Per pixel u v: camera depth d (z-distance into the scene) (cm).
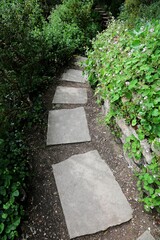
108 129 286
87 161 250
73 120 309
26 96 328
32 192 219
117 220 192
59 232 188
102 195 212
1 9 321
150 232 183
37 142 276
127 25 459
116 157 252
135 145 211
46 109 331
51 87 386
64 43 461
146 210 192
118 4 886
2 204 187
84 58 510
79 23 648
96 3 933
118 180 227
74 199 211
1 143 224
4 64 285
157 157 184
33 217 198
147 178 190
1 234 173
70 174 235
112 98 252
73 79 416
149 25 291
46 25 543
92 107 337
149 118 200
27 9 440
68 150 265
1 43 287
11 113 285
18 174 218
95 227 189
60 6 683
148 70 221
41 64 373
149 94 206
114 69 267
